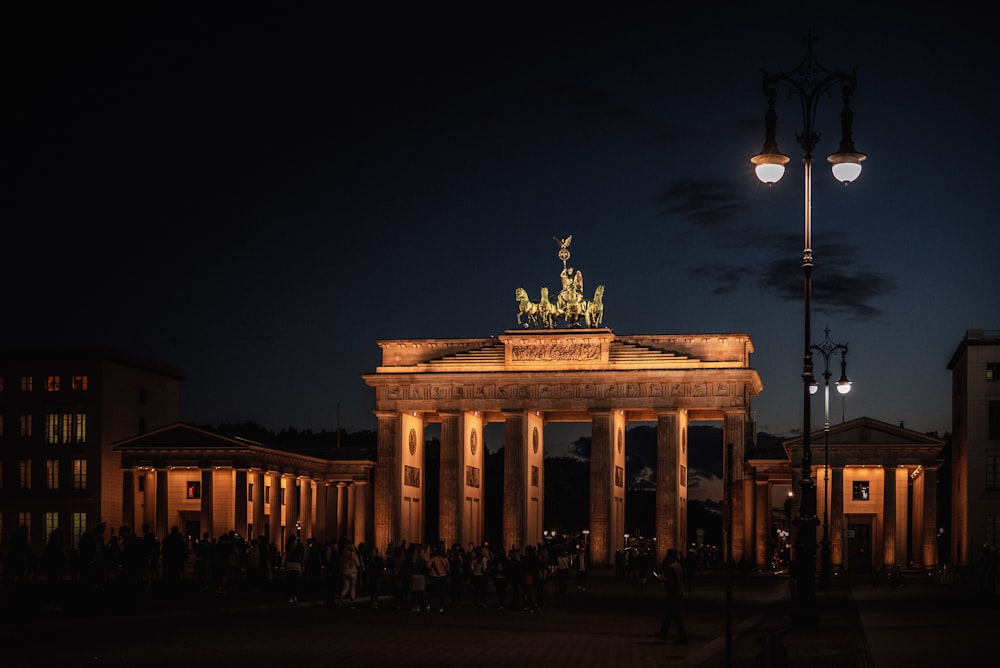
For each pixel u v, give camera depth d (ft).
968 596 314.96
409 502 586.45
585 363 556.51
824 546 357.41
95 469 546.26
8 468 553.64
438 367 570.46
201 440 525.75
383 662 153.38
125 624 200.13
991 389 462.60
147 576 291.79
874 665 137.08
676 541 540.11
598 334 554.46
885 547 497.87
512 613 255.70
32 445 552.41
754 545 550.36
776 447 561.84
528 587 265.34
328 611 245.65
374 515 576.61
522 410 558.97
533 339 561.02
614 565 533.14
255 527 536.42
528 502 560.61
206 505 522.47
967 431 463.83
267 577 312.29
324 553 338.75
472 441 581.12
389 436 571.69
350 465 599.16
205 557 299.79
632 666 153.07
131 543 249.55
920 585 406.00
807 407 193.06
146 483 534.78
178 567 277.44
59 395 553.23
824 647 162.81
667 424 545.44
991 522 458.91
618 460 566.77
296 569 257.34
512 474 556.10
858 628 195.00
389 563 289.53
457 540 558.56
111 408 556.51
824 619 219.00
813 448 508.53
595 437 551.18
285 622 212.23
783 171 179.83
